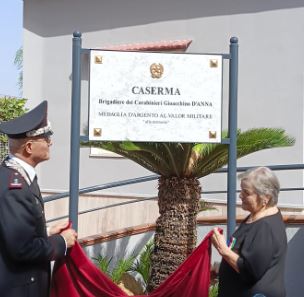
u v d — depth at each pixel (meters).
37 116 3.79
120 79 4.77
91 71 4.75
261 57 9.54
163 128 4.80
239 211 8.62
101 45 11.54
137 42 11.08
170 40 10.64
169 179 5.91
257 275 3.72
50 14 12.18
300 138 9.11
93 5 11.62
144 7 10.97
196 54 4.81
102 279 4.32
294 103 9.19
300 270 6.24
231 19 9.88
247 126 9.66
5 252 3.61
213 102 4.84
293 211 8.97
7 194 3.56
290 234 6.31
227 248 3.87
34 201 3.64
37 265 3.74
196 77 4.82
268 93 9.46
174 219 5.87
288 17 9.27
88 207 11.41
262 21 9.53
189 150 5.62
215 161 5.88
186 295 4.37
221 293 3.97
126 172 11.07
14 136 3.75
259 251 3.71
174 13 10.59
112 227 11.09
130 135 4.78
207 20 10.18
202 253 4.34
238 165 9.62
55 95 12.08
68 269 4.27
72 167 4.79
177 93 4.80
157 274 5.92
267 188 3.83
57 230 4.17
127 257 7.10
